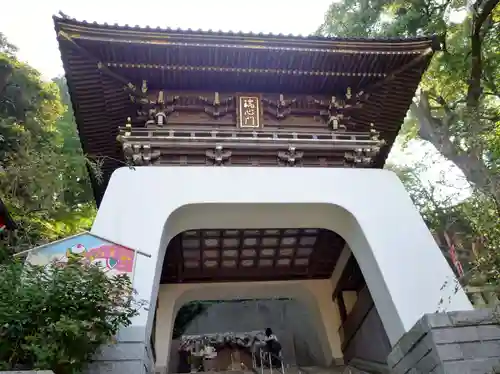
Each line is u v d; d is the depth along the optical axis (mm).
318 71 12062
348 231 10945
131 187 9883
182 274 14688
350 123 13070
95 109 12180
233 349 19484
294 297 15891
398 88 12875
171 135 11078
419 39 11758
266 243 13664
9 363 5711
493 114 16547
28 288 5746
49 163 12984
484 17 17406
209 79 11945
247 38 11039
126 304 6535
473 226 7750
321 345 14969
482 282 7375
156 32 10664
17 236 11570
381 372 11125
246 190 10234
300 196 10320
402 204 10484
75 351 5930
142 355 7332
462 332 7371
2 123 15469
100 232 8930
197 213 10328
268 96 12586
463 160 15344
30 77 18516
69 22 10297
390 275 9172
